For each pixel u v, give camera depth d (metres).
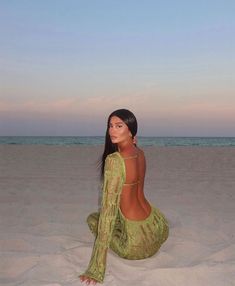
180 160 14.05
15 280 2.96
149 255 3.39
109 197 2.99
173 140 78.00
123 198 3.18
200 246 3.76
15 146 22.78
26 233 4.19
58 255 3.36
